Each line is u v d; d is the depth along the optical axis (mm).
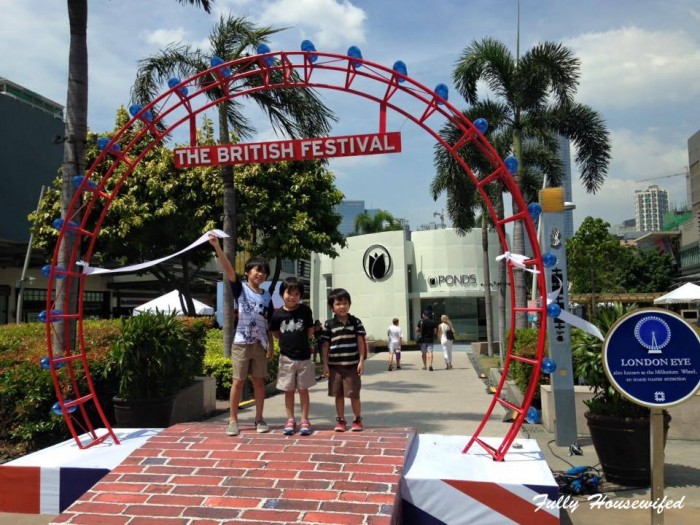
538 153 17797
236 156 5512
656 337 4355
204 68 11164
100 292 24922
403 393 12156
